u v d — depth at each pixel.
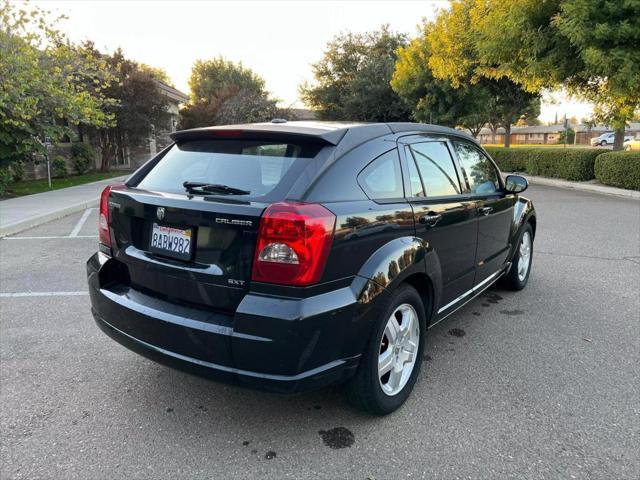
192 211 2.49
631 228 8.50
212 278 2.44
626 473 2.40
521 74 13.89
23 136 12.60
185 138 3.22
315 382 2.40
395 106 32.25
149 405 3.03
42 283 5.45
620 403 3.03
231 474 2.41
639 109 14.09
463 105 23.31
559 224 8.90
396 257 2.73
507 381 3.31
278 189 2.45
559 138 68.25
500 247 4.46
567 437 2.69
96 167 25.80
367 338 2.61
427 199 3.23
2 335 4.04
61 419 2.86
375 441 2.67
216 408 3.00
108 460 2.50
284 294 2.29
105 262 3.02
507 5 12.35
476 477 2.38
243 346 2.31
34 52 12.70
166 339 2.56
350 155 2.71
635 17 9.86
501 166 21.36
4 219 9.02
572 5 10.31
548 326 4.25
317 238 2.29
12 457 2.52
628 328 4.19
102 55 23.22
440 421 2.85
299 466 2.47
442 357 3.67
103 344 3.88
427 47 22.97
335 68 42.38
